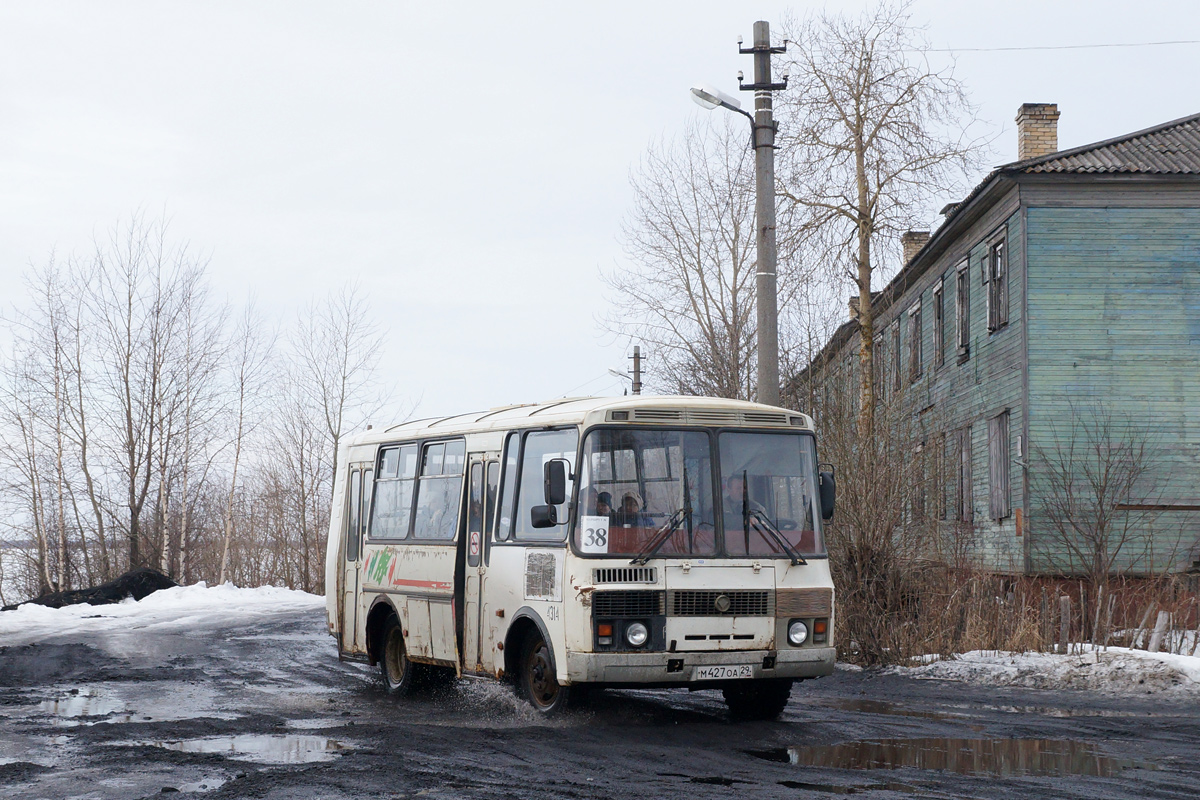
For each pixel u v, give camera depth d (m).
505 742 9.71
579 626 10.24
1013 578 20.91
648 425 10.80
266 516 52.31
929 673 14.70
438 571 12.97
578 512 10.49
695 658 10.38
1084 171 23.89
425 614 13.19
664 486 10.70
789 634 10.76
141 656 17.92
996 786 7.90
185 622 25.88
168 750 9.40
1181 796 7.58
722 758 8.99
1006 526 24.69
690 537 10.63
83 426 44.47
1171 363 24.03
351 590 15.37
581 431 10.64
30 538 44.88
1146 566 23.28
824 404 17.86
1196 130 25.98
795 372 19.59
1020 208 24.41
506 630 11.51
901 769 8.55
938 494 18.17
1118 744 9.71
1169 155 24.64
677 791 7.70
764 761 8.88
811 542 11.12
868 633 15.89
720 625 10.51
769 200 15.91
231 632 22.83
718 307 37.75
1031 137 29.55
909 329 34.91
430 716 11.76
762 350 15.69
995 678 14.02
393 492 14.53
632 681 10.23
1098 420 23.84
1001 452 25.25
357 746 9.62
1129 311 24.14
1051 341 24.08
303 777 8.15
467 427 12.85
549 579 10.76
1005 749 9.44
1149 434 23.81
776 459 11.16
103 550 45.31
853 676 14.89
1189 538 23.41
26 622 27.02
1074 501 23.48
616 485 10.58
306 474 49.69
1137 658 13.82
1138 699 12.51
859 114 25.22
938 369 30.97
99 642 20.31
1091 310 24.14
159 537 45.34
